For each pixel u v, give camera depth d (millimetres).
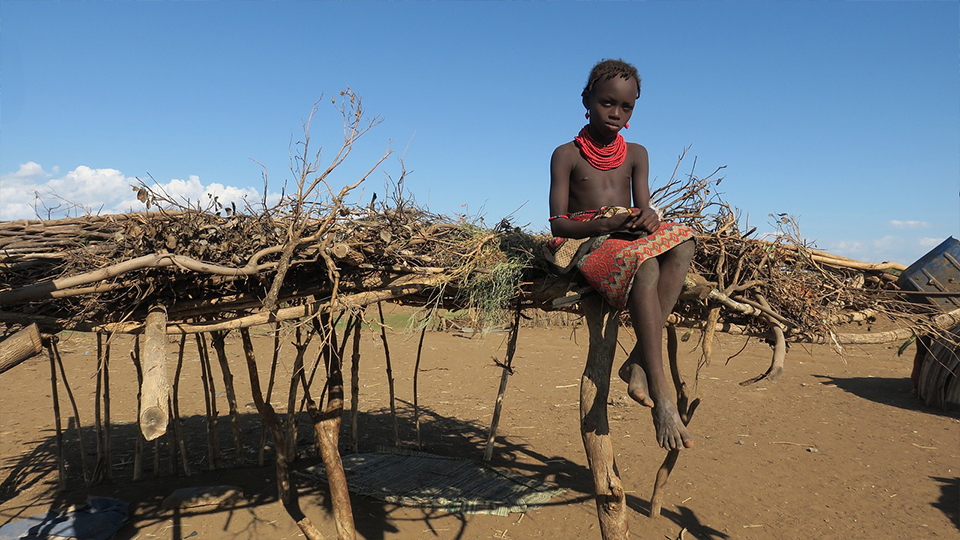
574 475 6168
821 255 4223
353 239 3518
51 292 2977
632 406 9016
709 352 3648
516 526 4883
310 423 7906
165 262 3104
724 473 6246
